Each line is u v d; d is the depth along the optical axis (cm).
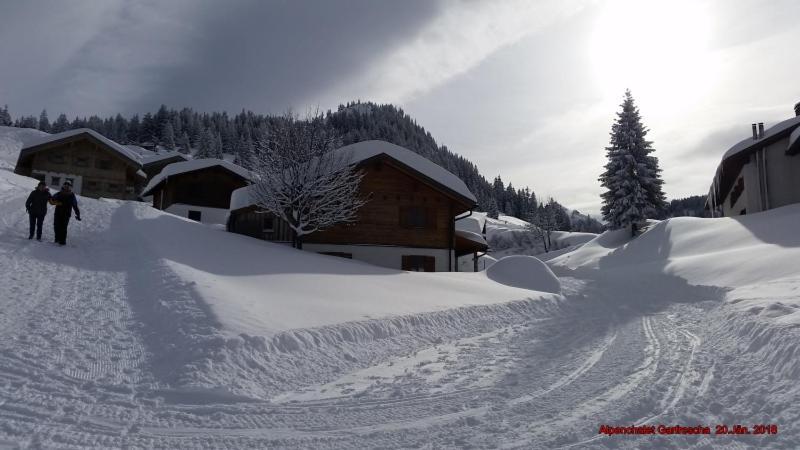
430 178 2238
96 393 551
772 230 2412
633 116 4544
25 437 428
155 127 14525
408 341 945
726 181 3625
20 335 689
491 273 1911
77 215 1354
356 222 2180
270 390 629
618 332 1031
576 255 4112
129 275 1085
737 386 595
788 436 436
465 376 705
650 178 4391
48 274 1028
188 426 489
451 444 451
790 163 2803
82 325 762
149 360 664
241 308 879
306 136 1970
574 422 501
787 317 789
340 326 892
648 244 3341
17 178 2275
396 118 19212
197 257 1337
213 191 3653
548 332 1059
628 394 589
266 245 1800
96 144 3444
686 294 1717
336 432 486
